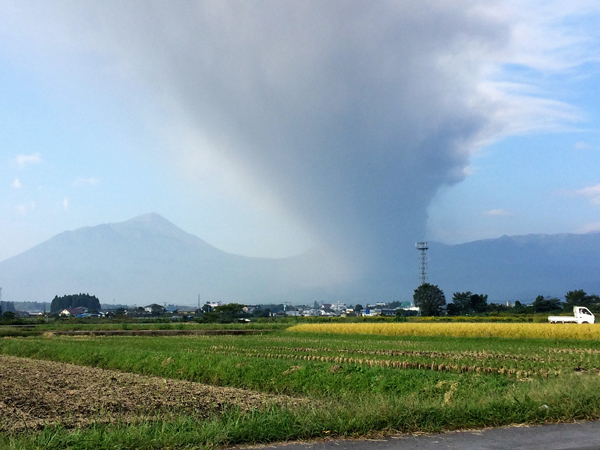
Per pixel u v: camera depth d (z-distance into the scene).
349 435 10.06
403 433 10.30
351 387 20.42
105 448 9.23
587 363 29.42
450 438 9.86
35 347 41.22
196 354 29.95
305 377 22.41
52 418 14.48
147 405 16.64
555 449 8.98
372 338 56.16
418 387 18.92
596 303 131.12
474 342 47.94
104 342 48.72
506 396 12.90
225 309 141.75
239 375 24.42
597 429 10.56
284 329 78.81
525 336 53.16
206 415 14.58
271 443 9.64
